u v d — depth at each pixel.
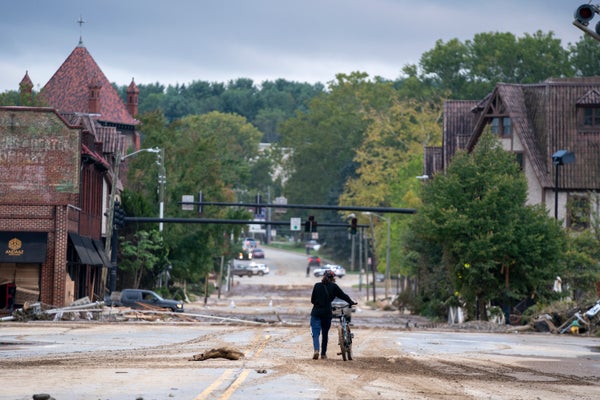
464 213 158.38
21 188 154.12
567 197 175.75
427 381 52.22
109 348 75.25
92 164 170.25
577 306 138.25
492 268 158.50
